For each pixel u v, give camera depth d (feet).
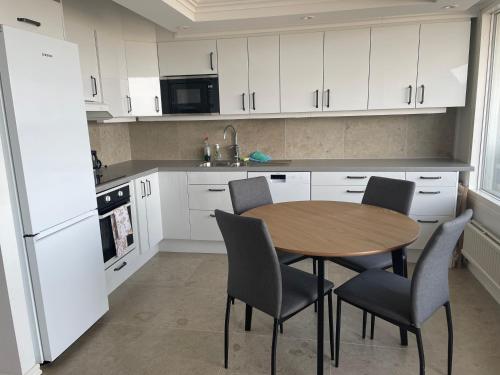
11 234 6.43
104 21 11.16
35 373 6.93
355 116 13.00
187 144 14.28
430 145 12.74
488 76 10.57
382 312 5.98
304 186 11.80
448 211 11.06
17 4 7.16
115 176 10.54
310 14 10.18
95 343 7.93
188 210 12.63
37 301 6.81
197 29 11.68
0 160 6.18
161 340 7.97
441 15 10.77
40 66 6.63
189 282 10.73
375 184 9.10
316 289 6.56
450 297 9.34
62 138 7.19
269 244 5.64
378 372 6.77
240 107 12.51
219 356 7.38
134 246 11.05
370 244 6.14
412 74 11.32
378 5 9.67
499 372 6.66
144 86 12.65
